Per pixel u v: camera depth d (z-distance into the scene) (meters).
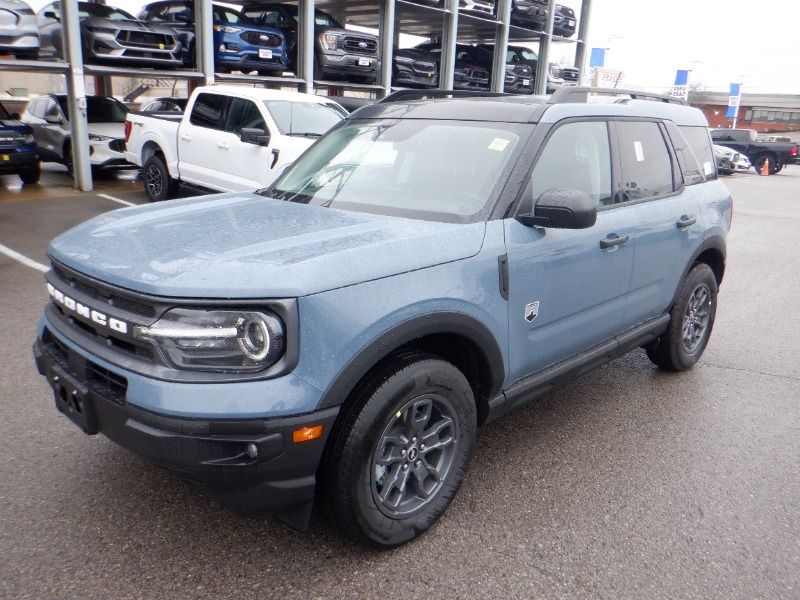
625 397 4.38
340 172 3.46
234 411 2.13
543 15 19.44
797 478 3.40
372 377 2.47
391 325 2.41
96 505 2.89
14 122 11.55
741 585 2.56
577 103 3.53
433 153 3.28
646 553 2.74
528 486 3.22
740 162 27.41
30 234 8.29
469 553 2.69
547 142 3.18
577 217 2.79
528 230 3.01
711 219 4.53
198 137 9.77
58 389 2.63
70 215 9.56
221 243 2.51
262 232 2.66
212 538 2.71
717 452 3.65
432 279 2.56
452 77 16.94
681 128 4.58
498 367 2.95
